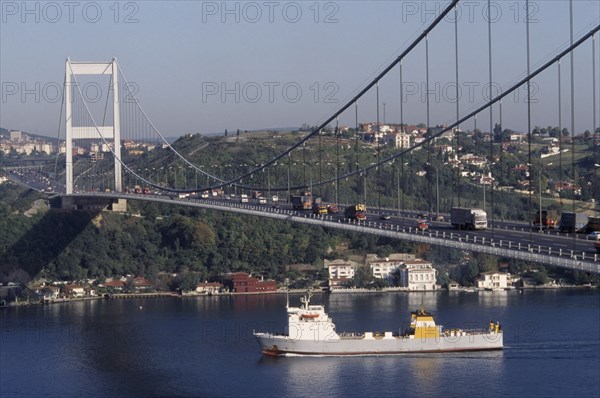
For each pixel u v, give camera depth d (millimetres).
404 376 152500
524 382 148500
